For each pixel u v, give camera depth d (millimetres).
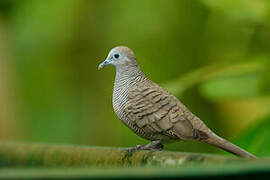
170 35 14156
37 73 15008
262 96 9016
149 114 7676
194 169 3340
